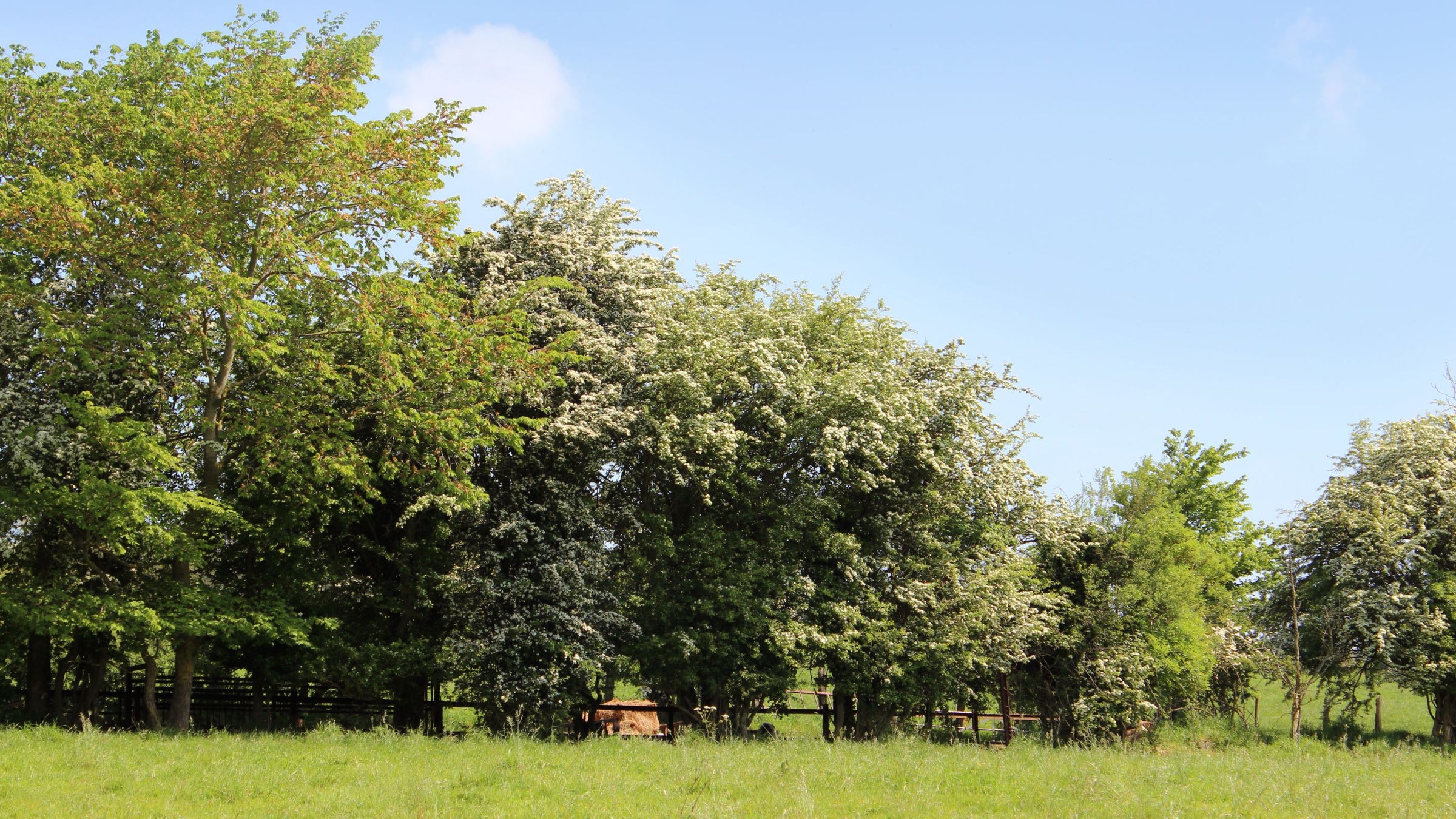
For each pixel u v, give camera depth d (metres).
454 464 23.56
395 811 11.72
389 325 22.28
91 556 22.05
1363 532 32.34
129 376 21.30
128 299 20.80
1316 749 24.98
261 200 20.39
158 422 22.39
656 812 11.94
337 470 21.28
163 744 16.78
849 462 26.80
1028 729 31.83
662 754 17.17
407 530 25.39
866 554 28.27
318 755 16.06
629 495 26.95
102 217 19.86
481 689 23.89
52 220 19.12
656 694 27.03
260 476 21.44
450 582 23.61
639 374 25.44
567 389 25.23
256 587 23.78
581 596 23.91
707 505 26.69
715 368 25.34
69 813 11.45
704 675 25.92
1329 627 31.62
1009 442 30.94
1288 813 12.63
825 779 14.38
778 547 26.45
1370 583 32.31
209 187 20.08
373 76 22.28
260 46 22.12
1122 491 32.12
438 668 24.12
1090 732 29.20
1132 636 30.70
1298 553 33.78
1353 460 35.31
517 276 26.12
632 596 25.59
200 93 20.86
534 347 25.39
